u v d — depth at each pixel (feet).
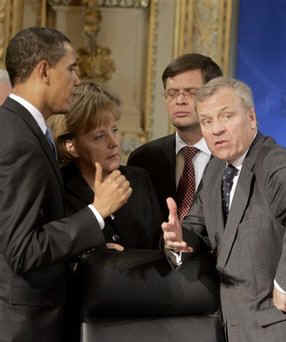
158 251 9.70
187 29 24.89
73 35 26.23
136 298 9.15
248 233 9.71
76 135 11.07
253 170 9.89
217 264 9.95
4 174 8.83
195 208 11.00
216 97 9.77
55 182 9.31
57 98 9.66
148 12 26.13
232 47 26.21
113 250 9.75
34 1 25.80
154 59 25.91
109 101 11.08
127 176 11.69
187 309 9.42
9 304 9.10
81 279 9.28
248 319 9.61
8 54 9.73
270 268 9.67
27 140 9.00
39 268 8.96
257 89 26.23
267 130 26.27
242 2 26.13
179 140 13.55
